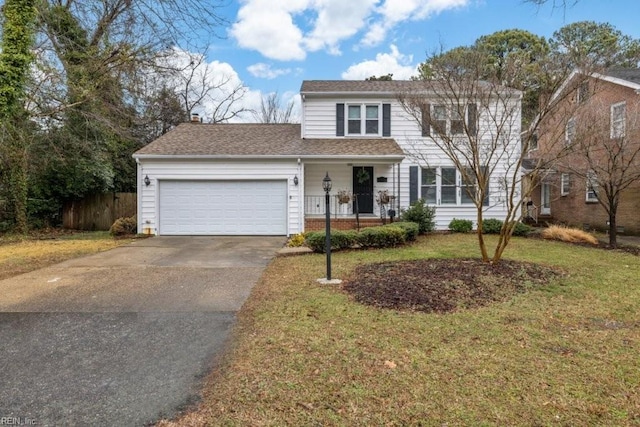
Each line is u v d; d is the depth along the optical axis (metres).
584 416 2.45
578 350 3.45
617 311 4.56
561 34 19.48
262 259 8.25
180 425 2.42
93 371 3.17
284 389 2.80
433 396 2.69
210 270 7.09
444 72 7.26
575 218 15.23
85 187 15.86
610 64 8.75
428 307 4.68
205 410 2.57
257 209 12.51
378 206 13.36
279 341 3.67
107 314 4.57
